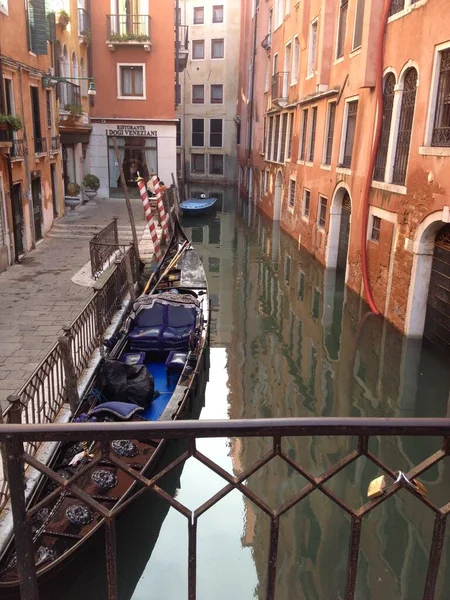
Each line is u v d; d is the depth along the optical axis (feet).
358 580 15.72
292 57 67.72
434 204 29.37
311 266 55.26
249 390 28.89
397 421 5.28
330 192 49.96
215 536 17.89
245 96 113.09
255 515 18.89
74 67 69.26
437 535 5.73
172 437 5.28
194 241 70.54
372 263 39.27
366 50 37.86
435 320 31.14
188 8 130.72
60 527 14.94
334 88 48.93
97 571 15.51
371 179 39.04
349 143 46.01
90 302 25.52
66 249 48.21
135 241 42.96
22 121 44.45
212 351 34.35
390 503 19.21
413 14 32.37
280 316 41.19
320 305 43.29
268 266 57.36
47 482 16.60
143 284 42.04
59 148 60.29
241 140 119.85
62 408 20.36
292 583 15.80
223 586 15.85
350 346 34.68
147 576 16.21
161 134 81.82
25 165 45.60
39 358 25.18
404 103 34.71
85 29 74.33
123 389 22.58
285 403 27.40
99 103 80.48
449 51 28.66
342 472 21.17
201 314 30.40
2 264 39.99
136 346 27.94
